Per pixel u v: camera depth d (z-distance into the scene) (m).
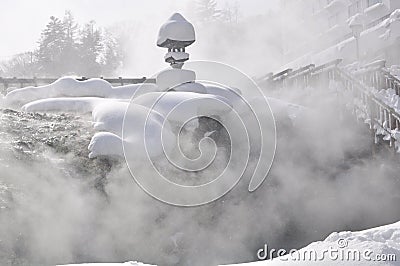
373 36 29.47
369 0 35.25
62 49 70.81
